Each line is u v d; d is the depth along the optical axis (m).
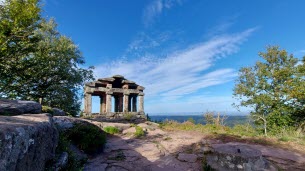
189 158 8.41
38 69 14.80
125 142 11.28
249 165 6.64
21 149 2.94
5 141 2.57
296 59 20.22
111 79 25.61
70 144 7.77
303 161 7.71
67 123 9.00
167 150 9.75
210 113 21.20
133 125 16.00
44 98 16.64
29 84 15.02
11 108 5.81
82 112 23.23
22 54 13.16
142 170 7.20
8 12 12.06
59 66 16.47
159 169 7.39
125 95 26.02
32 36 13.41
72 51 17.91
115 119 23.12
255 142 10.66
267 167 6.76
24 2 12.30
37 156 3.62
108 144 10.59
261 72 20.86
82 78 18.47
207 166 7.24
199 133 13.88
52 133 4.65
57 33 17.92
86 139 8.34
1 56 11.86
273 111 19.17
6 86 13.54
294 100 17.72
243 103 21.55
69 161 5.88
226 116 20.94
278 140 11.23
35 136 3.49
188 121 20.64
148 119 26.36
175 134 13.68
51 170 4.48
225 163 6.95
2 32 11.12
